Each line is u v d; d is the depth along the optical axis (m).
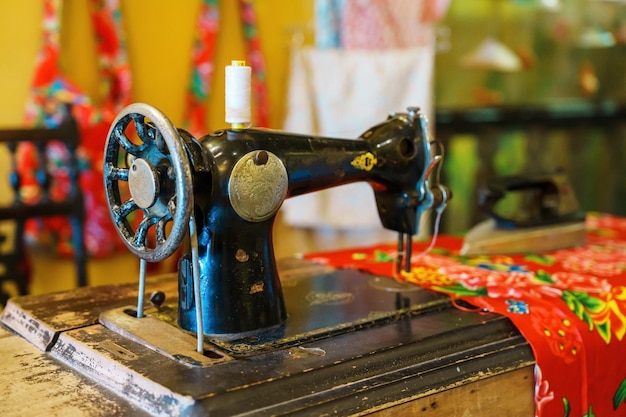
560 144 3.56
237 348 1.07
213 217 1.10
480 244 1.71
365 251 1.75
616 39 3.84
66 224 2.14
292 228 2.65
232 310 1.12
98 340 1.12
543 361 1.19
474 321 1.22
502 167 3.31
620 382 1.31
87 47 2.20
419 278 1.47
